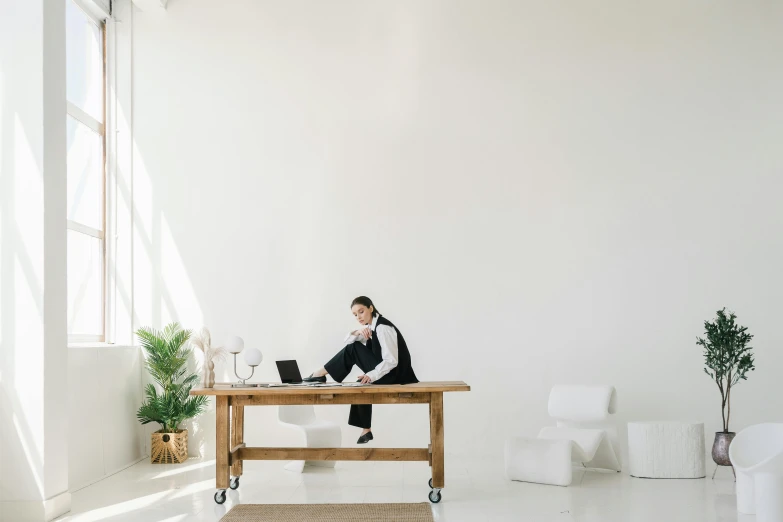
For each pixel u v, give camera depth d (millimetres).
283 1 7789
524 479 6098
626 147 7582
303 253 7598
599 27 7699
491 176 7609
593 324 7449
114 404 6797
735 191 7500
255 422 7410
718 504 5230
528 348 7457
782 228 7438
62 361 5156
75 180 7023
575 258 7512
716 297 7430
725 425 6633
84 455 6094
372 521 4688
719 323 6633
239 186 7672
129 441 7137
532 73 7684
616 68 7656
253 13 7789
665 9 7680
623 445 7355
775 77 7559
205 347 5535
